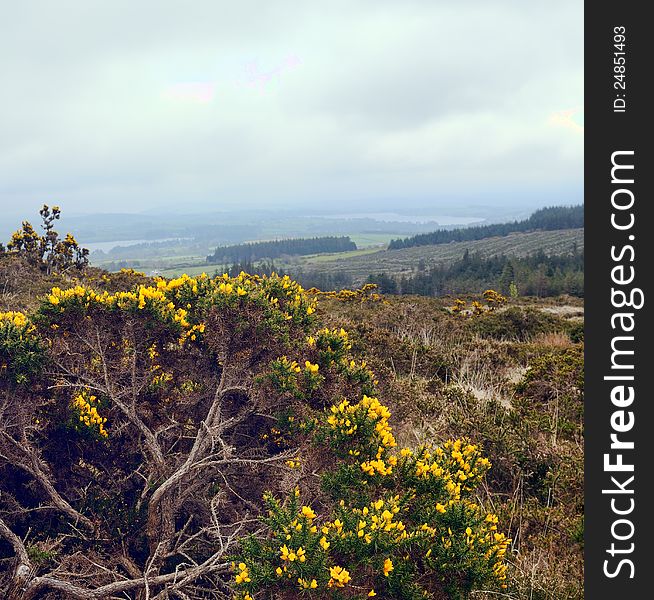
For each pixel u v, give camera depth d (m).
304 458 3.72
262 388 4.08
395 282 82.19
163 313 4.16
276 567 2.83
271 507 3.25
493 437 4.99
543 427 5.64
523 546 3.82
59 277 16.05
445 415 5.65
